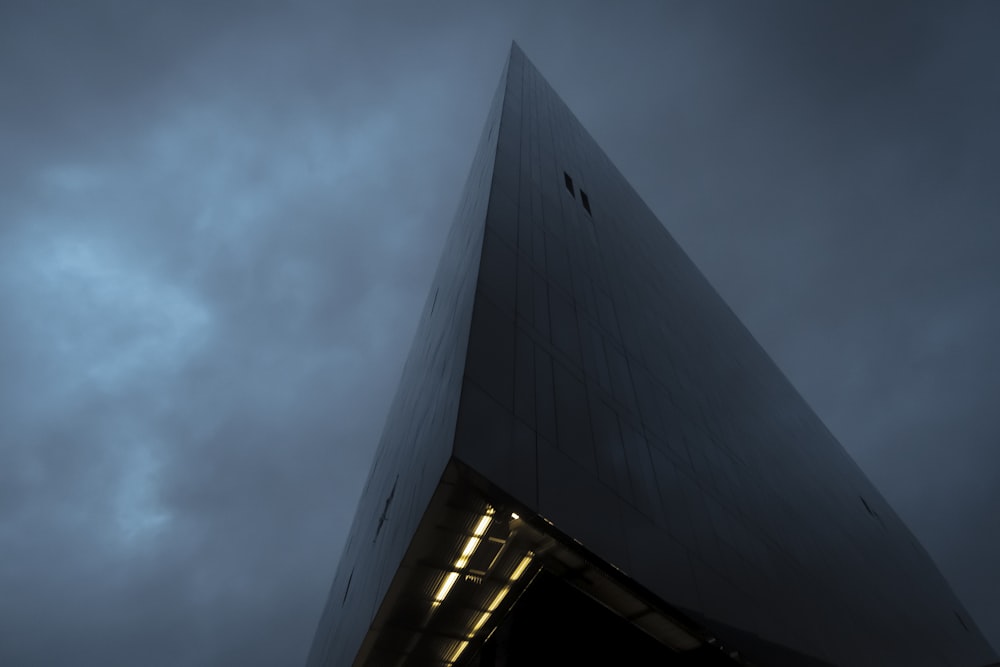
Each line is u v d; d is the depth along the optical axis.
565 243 23.39
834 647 22.16
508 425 13.42
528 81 37.56
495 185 21.00
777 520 26.20
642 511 16.22
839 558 30.86
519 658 18.03
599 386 18.48
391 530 18.45
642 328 25.84
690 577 16.34
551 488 13.41
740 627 17.05
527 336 16.44
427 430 16.36
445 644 18.84
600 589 14.61
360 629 20.30
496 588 15.80
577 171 33.03
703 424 25.48
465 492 12.35
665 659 16.94
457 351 15.13
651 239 39.84
